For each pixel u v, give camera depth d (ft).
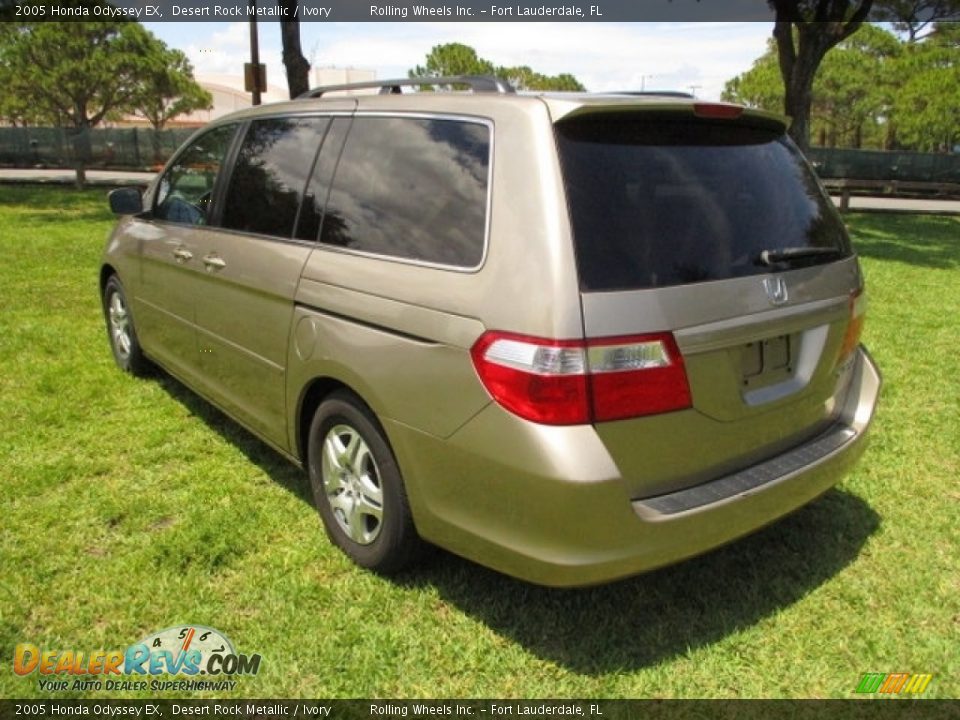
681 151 8.70
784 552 10.81
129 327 16.44
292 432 10.94
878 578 10.27
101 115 98.12
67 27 89.45
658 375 7.75
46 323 20.72
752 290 8.55
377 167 9.79
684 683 8.39
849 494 12.50
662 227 8.14
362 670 8.39
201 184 13.44
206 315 12.74
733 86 164.04
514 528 7.89
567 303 7.43
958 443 14.46
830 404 10.32
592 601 9.61
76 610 9.16
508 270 7.81
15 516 11.10
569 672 8.49
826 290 9.56
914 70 120.78
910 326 23.03
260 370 11.39
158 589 9.57
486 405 7.86
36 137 88.99
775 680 8.46
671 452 8.07
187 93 108.47
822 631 9.23
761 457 9.12
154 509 11.41
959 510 12.03
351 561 10.24
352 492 10.03
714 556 10.66
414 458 8.71
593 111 8.04
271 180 11.55
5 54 88.48
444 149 8.97
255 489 12.16
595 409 7.48
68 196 58.85
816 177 10.46
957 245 44.19
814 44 50.31
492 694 8.18
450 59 121.90
